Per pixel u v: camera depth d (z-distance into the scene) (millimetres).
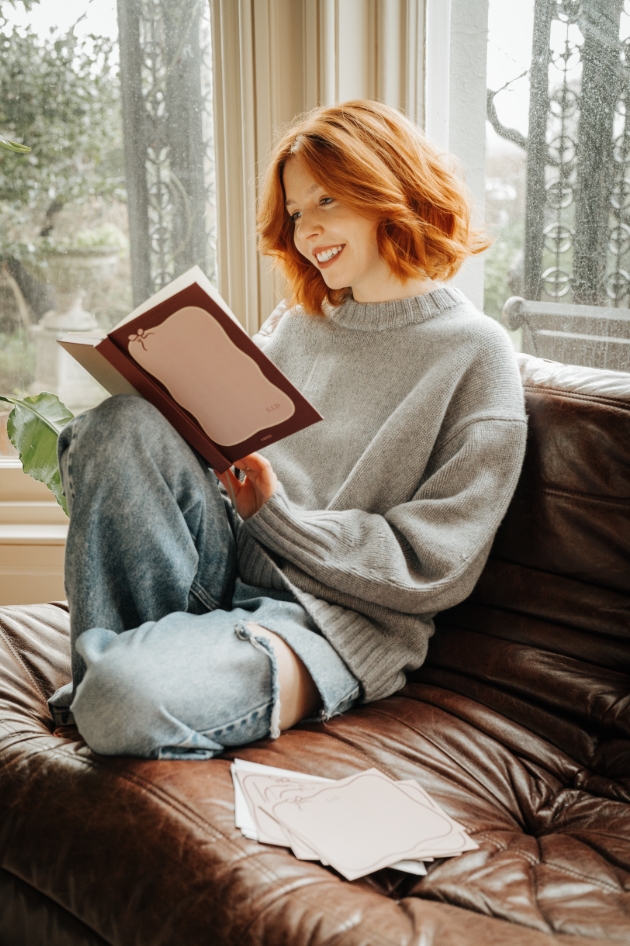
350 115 1349
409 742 1069
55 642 1282
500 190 1674
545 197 1607
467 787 1016
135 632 1031
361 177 1291
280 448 1403
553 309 1625
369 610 1201
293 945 719
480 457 1211
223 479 1255
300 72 1762
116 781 910
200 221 1916
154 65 1844
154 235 1924
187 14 1818
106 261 1937
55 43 1835
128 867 833
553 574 1235
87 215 1915
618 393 1203
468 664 1224
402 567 1169
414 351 1341
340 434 1359
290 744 1029
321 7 1664
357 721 1108
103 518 1074
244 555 1265
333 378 1404
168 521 1106
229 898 768
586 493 1199
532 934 728
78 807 900
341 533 1200
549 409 1256
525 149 1622
